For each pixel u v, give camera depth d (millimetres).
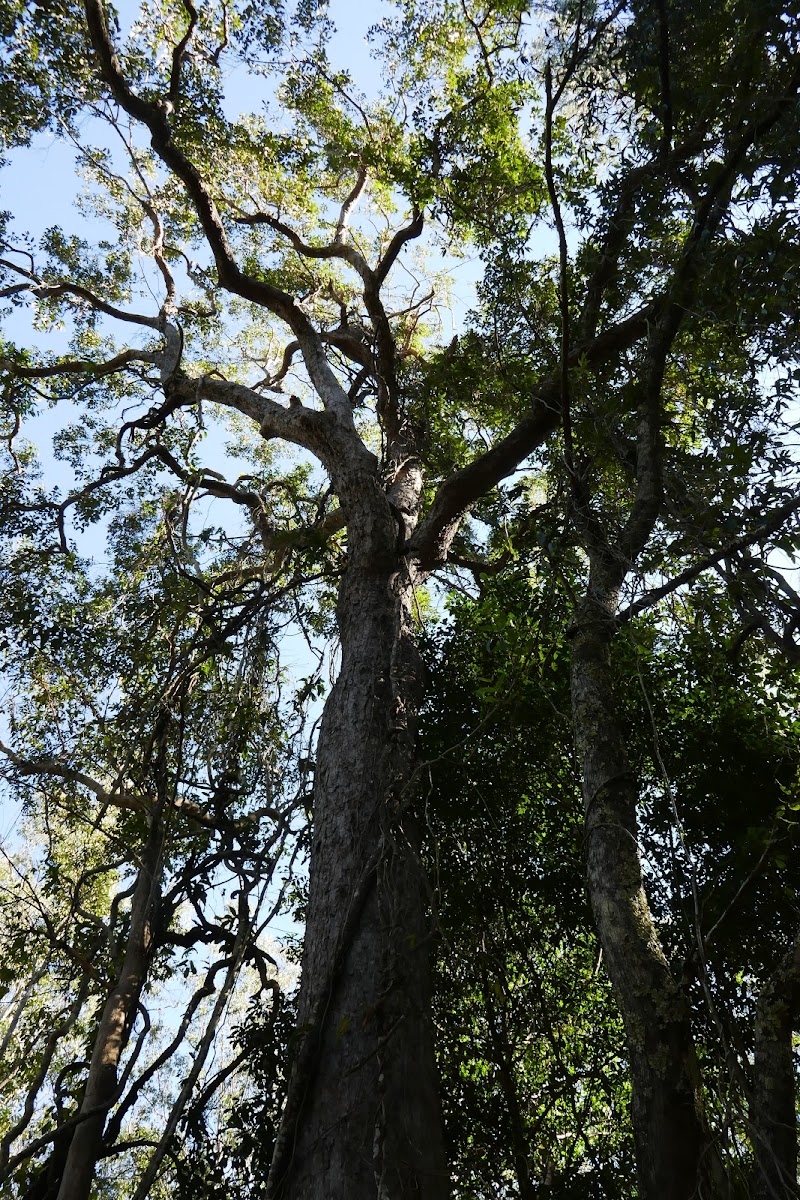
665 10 4410
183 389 10359
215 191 10969
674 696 6594
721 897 5453
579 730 3992
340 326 11773
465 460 10094
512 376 8258
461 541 9531
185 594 8562
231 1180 5219
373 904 4816
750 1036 5129
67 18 9531
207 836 7086
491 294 7848
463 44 10891
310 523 8695
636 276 5953
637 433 5215
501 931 6031
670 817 6004
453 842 6164
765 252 3914
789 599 3809
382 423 9977
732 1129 2725
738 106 4078
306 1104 4125
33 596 8883
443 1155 3957
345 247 11008
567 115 5457
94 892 8727
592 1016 6195
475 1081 5824
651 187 4863
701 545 4098
